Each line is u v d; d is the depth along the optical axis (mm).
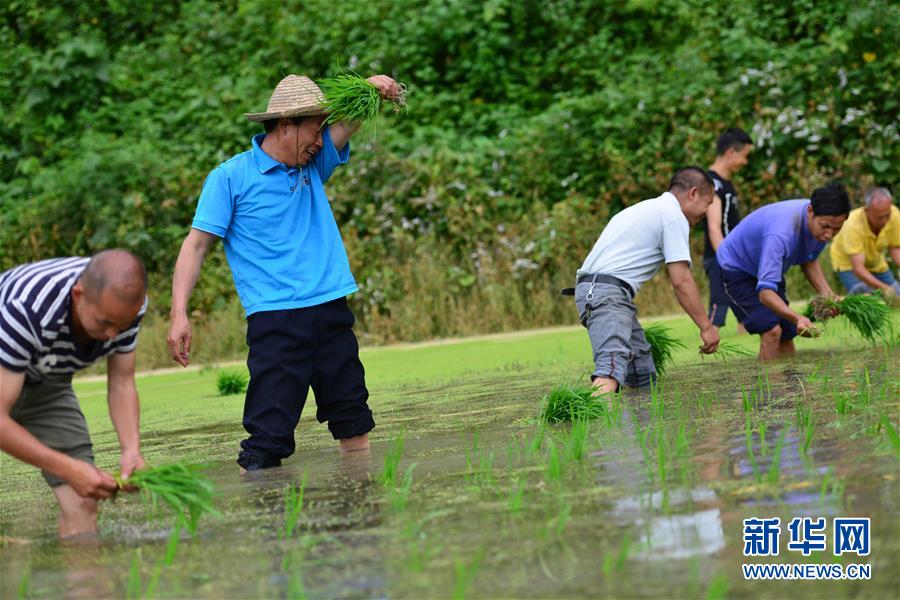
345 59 38906
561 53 38656
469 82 38188
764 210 16297
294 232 11086
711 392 12727
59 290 7512
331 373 11125
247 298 11000
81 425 8789
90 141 34188
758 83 31766
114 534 8039
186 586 6262
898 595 5172
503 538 6566
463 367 20219
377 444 11492
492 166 33062
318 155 11484
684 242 14000
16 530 8719
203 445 13031
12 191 35188
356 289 11328
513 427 11531
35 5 41250
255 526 7730
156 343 29109
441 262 30625
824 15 34469
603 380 13344
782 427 9570
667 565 5773
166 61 40219
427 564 6164
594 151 32469
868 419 9461
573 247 30500
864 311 16078
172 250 32438
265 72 38688
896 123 31188
